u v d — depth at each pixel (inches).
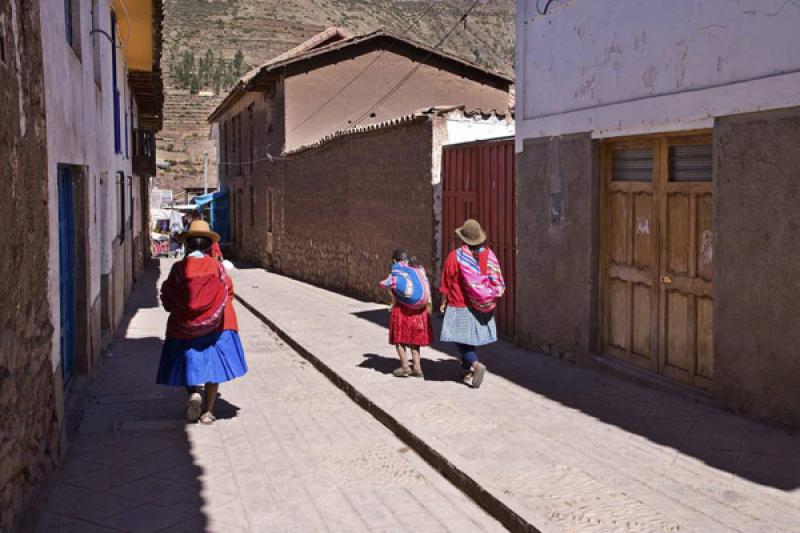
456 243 489.7
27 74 191.6
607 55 314.3
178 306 263.3
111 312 461.4
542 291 368.2
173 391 332.8
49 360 216.4
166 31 5487.2
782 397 236.7
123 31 573.0
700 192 274.2
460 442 241.6
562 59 344.8
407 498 210.4
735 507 185.3
